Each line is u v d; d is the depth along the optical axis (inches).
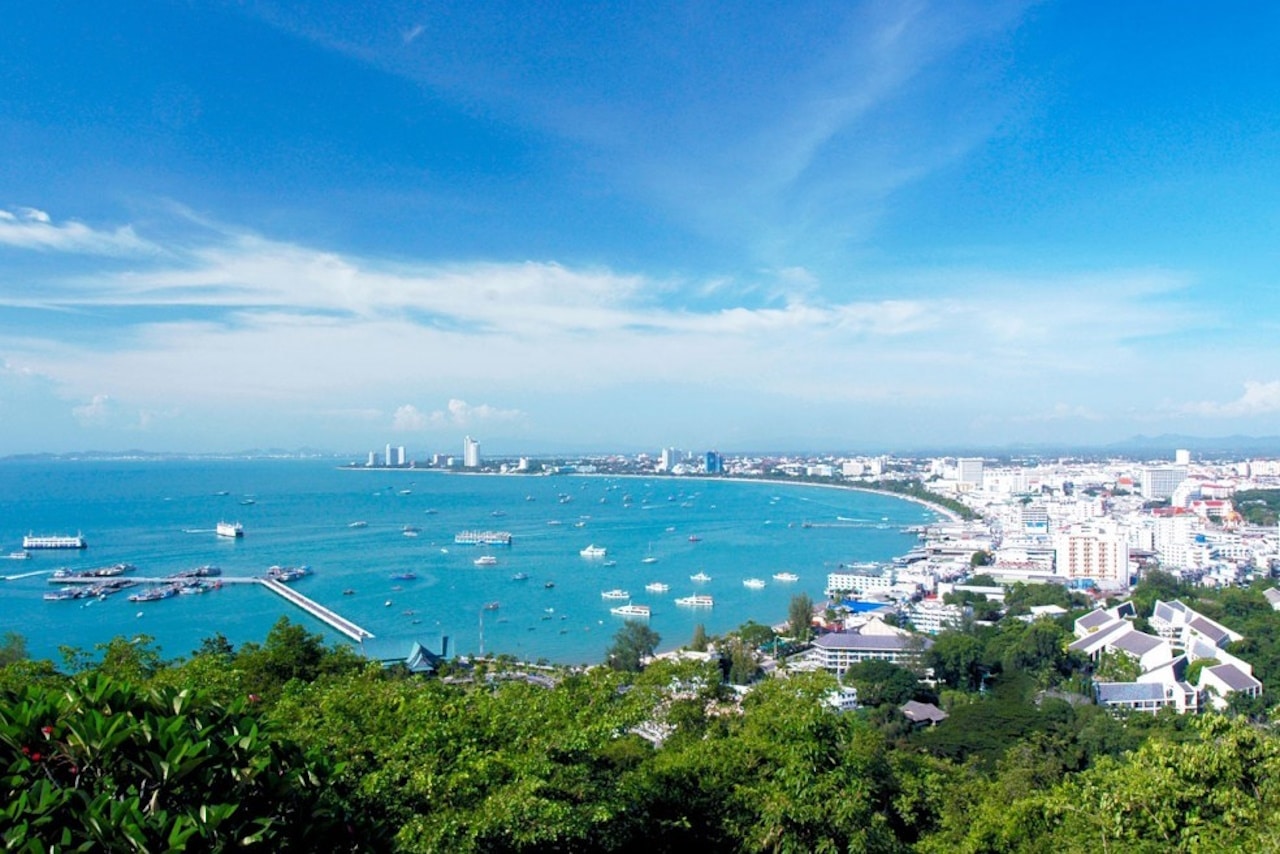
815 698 1283.2
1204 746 1011.3
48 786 533.0
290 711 1109.7
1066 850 1134.4
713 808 1186.6
